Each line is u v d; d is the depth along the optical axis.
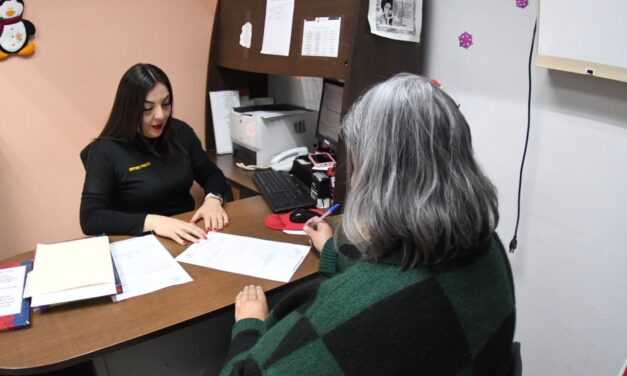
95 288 1.09
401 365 0.61
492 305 0.67
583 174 1.33
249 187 1.96
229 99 2.48
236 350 0.91
